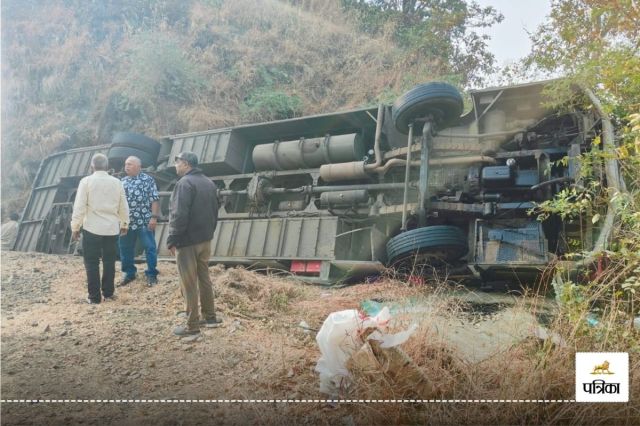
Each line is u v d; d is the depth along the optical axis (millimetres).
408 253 7688
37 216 13836
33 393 3555
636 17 5770
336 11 19859
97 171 6285
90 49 19672
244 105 15828
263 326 5195
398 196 9367
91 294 6074
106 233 6172
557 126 8648
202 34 18938
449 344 3789
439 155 9094
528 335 3783
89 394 3557
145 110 16469
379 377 3381
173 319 5379
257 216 10289
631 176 4871
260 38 18781
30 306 5988
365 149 10516
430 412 3125
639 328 3773
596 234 6340
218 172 11477
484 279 7836
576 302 4027
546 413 3111
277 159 10609
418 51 17078
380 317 3738
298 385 3639
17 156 17859
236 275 6773
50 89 18797
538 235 7344
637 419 3025
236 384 3734
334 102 16078
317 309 5773
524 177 8102
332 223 9055
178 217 4742
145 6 20891
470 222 8320
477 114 9055
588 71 6492
